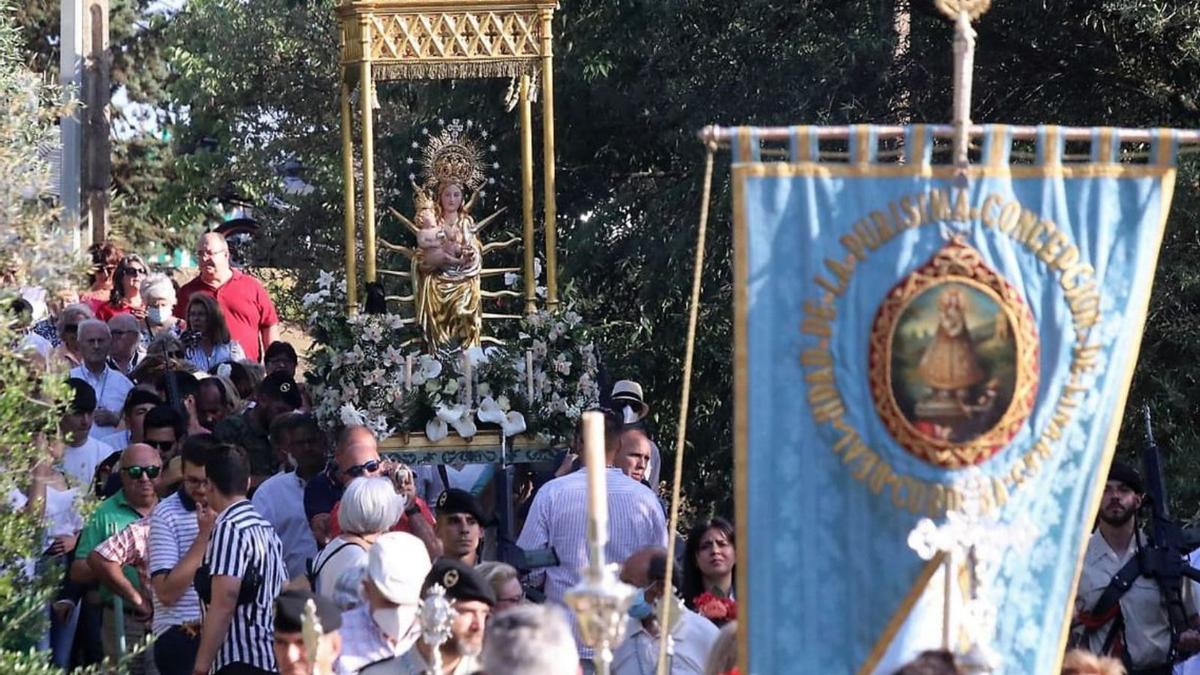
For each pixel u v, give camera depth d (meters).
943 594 10.75
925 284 10.75
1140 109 26.61
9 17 19.50
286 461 20.31
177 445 19.81
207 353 25.95
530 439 22.84
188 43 54.00
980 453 10.81
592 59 30.20
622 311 31.06
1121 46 26.12
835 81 27.50
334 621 12.57
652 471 21.72
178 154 57.38
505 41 23.73
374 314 22.88
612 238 31.05
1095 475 11.02
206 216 60.25
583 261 30.75
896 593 10.77
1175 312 24.89
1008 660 10.93
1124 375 11.03
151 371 23.06
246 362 24.73
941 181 10.84
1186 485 24.33
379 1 23.52
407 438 22.58
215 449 15.57
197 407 22.27
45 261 14.17
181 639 16.33
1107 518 16.53
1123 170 11.02
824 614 10.84
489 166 30.27
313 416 21.67
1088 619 16.55
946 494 10.78
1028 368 10.85
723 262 29.22
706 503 31.09
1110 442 11.02
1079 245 10.95
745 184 10.75
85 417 19.86
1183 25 25.30
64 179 32.56
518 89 24.03
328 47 51.28
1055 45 26.61
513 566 15.46
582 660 16.34
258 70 51.84
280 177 52.44
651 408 30.84
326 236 49.16
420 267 23.28
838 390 10.77
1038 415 10.91
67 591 17.58
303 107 51.84
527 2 23.72
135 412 21.17
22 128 15.06
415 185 23.58
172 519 16.77
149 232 62.34
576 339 23.12
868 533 10.82
